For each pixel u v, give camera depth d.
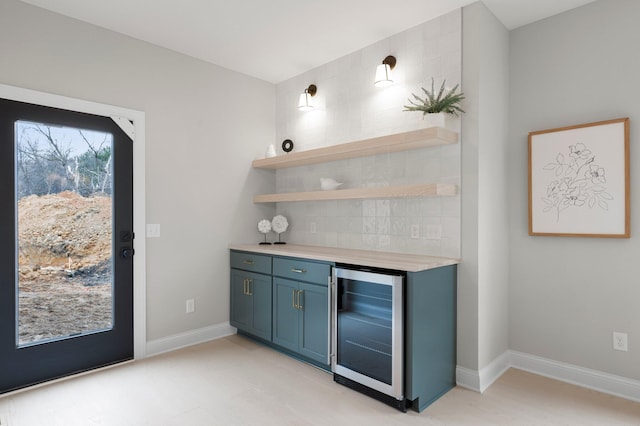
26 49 2.49
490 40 2.62
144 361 2.95
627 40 2.37
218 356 3.07
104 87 2.84
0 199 2.41
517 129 2.84
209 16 2.69
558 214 2.61
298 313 2.91
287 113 3.94
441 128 2.44
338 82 3.42
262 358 3.04
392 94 3.00
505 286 2.85
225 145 3.61
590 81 2.51
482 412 2.20
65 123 2.65
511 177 2.87
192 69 3.36
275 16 2.70
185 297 3.30
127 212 2.96
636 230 2.34
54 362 2.61
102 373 2.72
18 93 2.45
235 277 3.55
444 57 2.68
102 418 2.12
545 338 2.71
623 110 2.38
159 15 2.67
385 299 2.30
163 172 3.16
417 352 2.21
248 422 2.09
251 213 3.84
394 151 2.96
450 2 2.53
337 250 3.15
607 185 2.42
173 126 3.23
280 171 4.04
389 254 2.84
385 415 2.17
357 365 2.47
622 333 2.39
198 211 3.40
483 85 2.54
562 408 2.23
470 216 2.53
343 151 2.98
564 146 2.59
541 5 2.55
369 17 2.71
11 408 2.23
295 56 3.38
